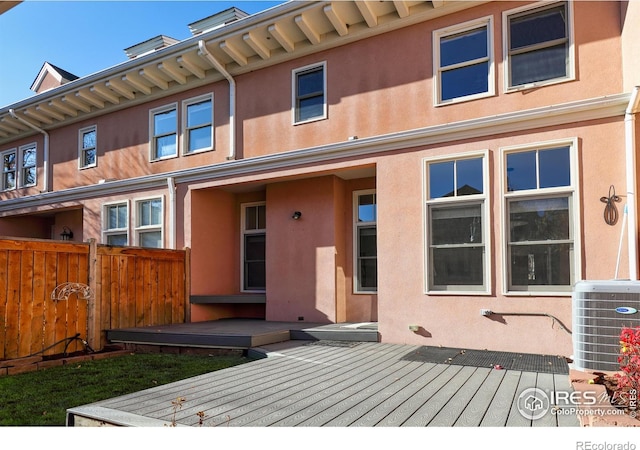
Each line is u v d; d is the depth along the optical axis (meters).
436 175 6.65
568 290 5.67
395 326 6.68
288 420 3.26
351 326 7.49
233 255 9.95
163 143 9.89
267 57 8.41
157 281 8.38
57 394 4.59
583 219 5.63
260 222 9.80
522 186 6.05
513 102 6.29
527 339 5.82
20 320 6.21
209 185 8.92
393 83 7.22
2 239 6.06
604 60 5.80
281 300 8.66
